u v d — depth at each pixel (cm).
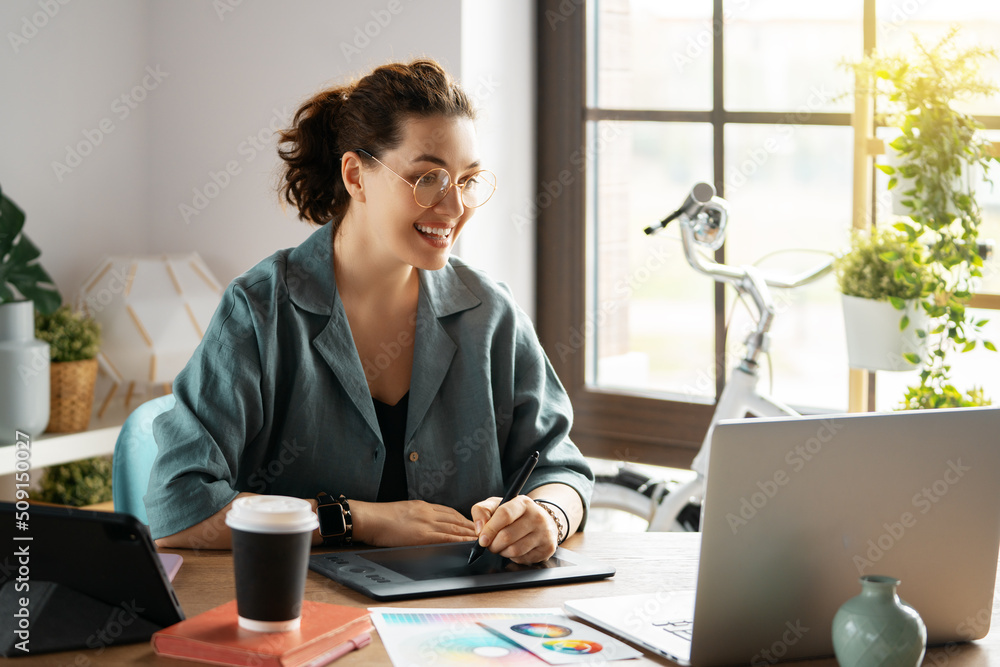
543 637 98
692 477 232
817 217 232
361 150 140
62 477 255
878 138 212
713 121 240
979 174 206
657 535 138
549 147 258
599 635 99
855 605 88
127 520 90
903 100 198
